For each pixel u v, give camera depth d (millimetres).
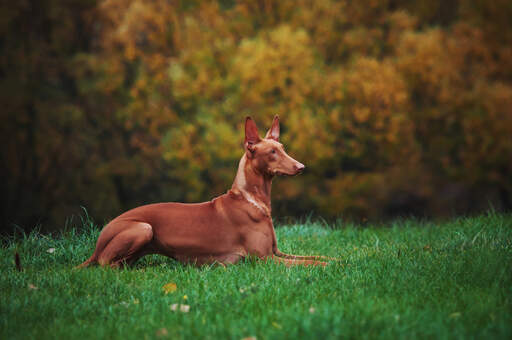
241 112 17391
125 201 20125
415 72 18000
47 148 18844
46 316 3814
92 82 18750
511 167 19203
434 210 21531
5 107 17875
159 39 18641
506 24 19547
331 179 19312
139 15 18297
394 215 20578
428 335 3230
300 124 16859
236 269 5051
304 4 19062
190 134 17812
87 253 5906
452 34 19734
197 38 18562
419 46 18000
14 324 3631
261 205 5562
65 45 19719
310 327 3271
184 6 19312
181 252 5418
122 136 20203
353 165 19875
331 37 18984
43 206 18750
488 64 19281
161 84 18719
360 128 17406
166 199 19906
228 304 3883
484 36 19453
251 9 19312
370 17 20031
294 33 17812
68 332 3482
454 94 18141
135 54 18516
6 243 6387
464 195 22594
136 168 19344
